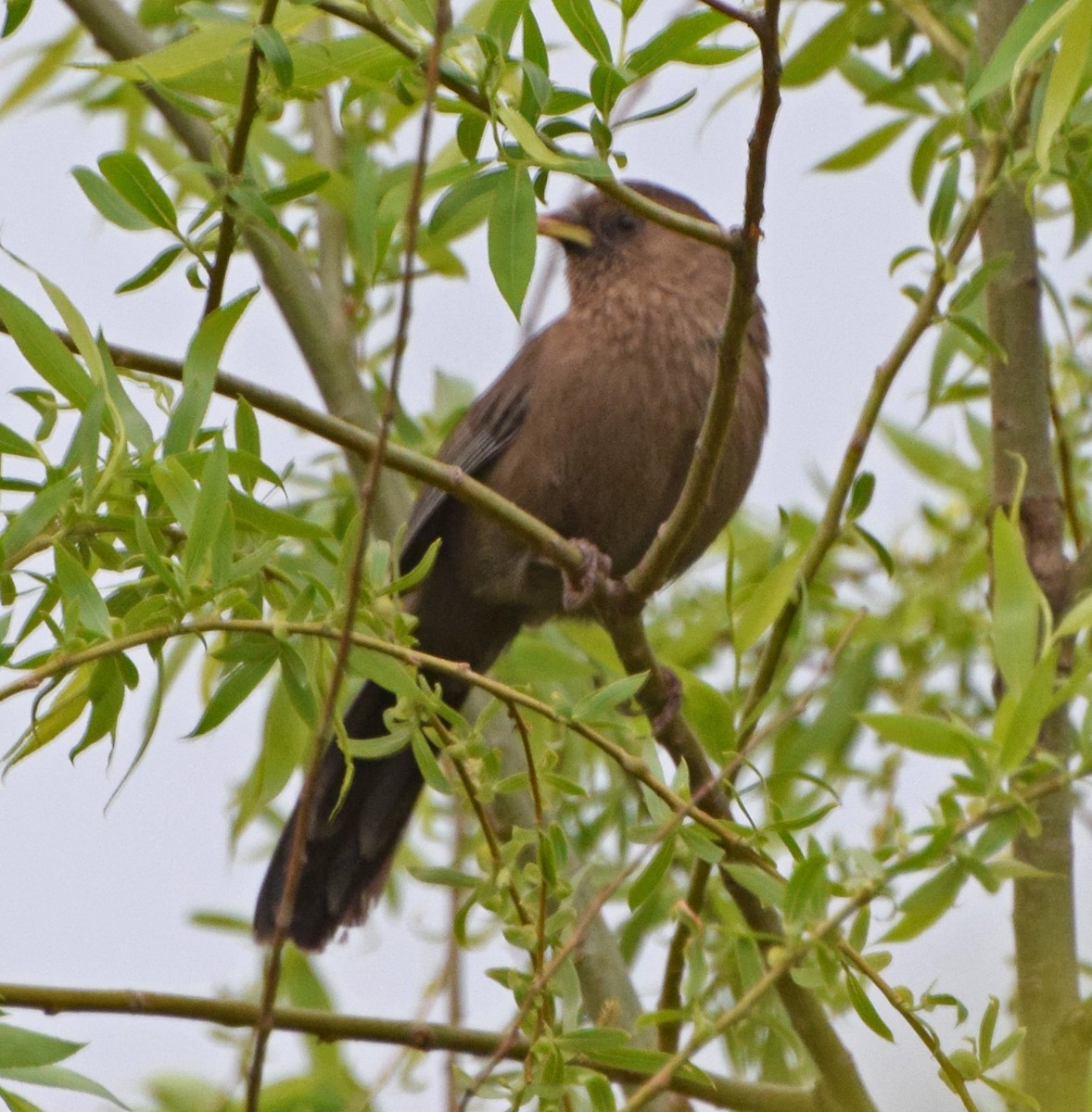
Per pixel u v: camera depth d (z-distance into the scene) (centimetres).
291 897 554
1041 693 605
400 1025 671
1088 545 813
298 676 607
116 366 662
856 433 821
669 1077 594
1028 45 577
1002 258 782
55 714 654
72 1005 616
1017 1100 600
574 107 618
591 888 870
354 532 623
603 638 937
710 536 1054
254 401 673
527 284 591
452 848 930
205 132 1020
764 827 636
